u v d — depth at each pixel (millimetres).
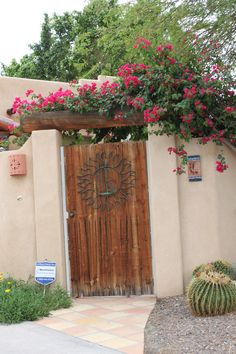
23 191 8367
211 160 7797
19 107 8422
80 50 21641
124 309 7195
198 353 5027
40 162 8148
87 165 8102
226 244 7809
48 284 7984
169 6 11938
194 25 11492
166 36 11812
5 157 8492
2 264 8516
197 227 7793
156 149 7750
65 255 8133
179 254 7691
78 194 8133
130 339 5844
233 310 6344
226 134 7656
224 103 7672
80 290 8078
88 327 6406
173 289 7648
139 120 7887
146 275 7895
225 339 5348
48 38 27188
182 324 6066
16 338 6031
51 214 8078
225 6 10820
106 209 8039
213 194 7777
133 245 7938
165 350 5223
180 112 7484
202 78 7465
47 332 6246
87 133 9219
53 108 8195
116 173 8008
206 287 6273
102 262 8039
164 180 7727
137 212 7930
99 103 7926
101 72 17984
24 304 6957
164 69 7523
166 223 7699
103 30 14695
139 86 7711
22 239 8359
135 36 12305
